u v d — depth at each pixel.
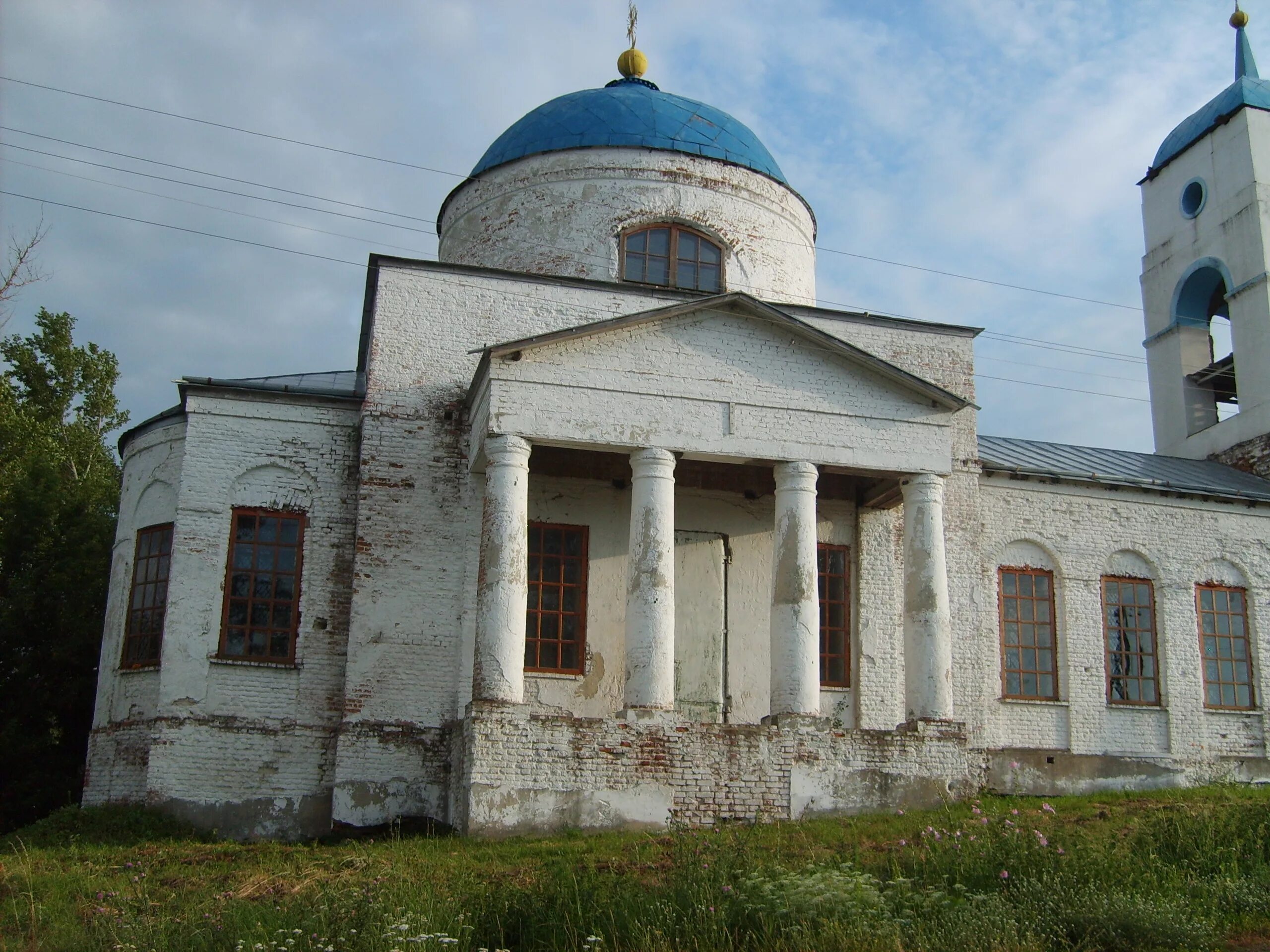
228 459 21.42
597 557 21.61
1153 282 32.91
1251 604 26.47
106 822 19.17
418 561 20.84
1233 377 31.66
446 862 15.38
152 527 21.89
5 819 25.42
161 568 21.53
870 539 22.98
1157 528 26.03
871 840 16.56
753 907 12.23
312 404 21.89
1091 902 12.67
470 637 20.66
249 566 21.12
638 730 18.33
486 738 17.81
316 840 19.27
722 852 14.21
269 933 11.65
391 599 20.61
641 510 19.39
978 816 16.17
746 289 25.52
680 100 27.33
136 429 22.89
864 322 23.75
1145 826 16.52
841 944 11.49
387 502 20.97
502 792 17.67
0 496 27.45
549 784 17.86
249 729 20.39
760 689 21.91
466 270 22.27
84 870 15.16
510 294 22.41
